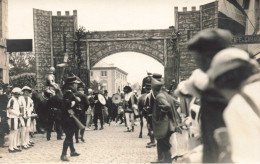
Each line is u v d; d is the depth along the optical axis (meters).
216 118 2.71
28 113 13.09
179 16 38.78
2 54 24.17
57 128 16.05
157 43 39.66
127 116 19.56
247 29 24.27
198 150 2.88
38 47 37.66
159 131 7.69
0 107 13.42
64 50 38.84
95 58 40.03
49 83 17.75
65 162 9.27
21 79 45.03
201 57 2.61
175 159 7.73
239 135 1.80
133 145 13.09
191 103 5.18
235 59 1.98
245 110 1.83
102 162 9.16
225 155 2.20
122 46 39.97
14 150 11.82
